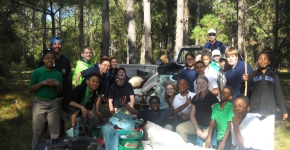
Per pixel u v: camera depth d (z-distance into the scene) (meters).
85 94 4.95
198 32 23.06
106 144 4.49
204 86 5.18
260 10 30.14
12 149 5.89
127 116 5.34
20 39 12.88
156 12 34.16
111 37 33.69
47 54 5.16
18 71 12.90
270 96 5.17
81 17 17.12
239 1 17.31
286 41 28.84
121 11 32.19
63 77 5.79
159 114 5.56
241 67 5.70
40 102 5.17
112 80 6.85
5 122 7.78
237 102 4.61
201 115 5.21
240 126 4.86
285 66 35.47
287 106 10.77
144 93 7.45
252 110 5.27
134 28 17.03
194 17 32.31
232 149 4.89
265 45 30.58
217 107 4.91
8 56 11.55
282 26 28.48
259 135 4.85
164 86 6.79
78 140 4.20
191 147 4.62
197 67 5.90
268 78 5.17
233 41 29.55
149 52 18.03
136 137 4.74
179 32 16.28
